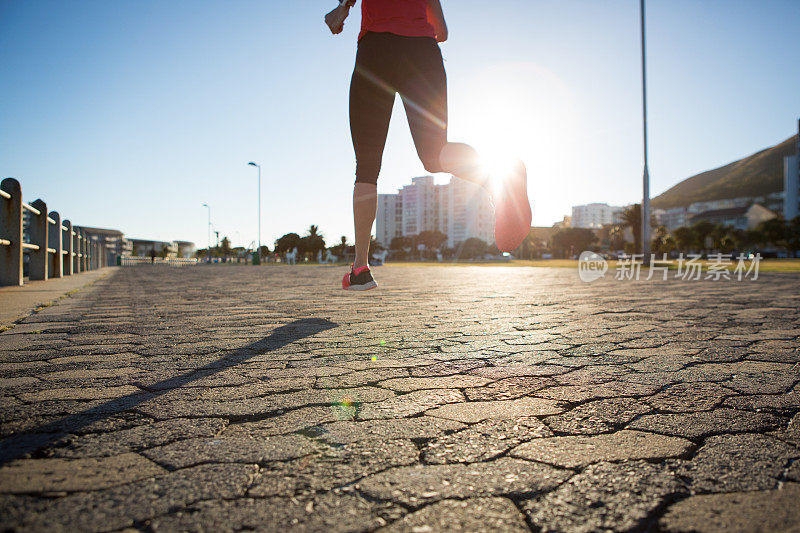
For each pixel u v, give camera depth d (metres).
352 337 3.29
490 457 1.32
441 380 2.16
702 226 124.06
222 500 1.07
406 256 149.25
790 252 109.12
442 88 2.80
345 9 3.09
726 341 3.17
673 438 1.46
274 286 8.88
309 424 1.58
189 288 8.33
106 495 1.09
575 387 2.05
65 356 2.66
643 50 21.89
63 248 13.47
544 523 0.99
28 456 1.31
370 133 2.94
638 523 0.99
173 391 1.97
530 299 6.14
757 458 1.31
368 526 0.97
